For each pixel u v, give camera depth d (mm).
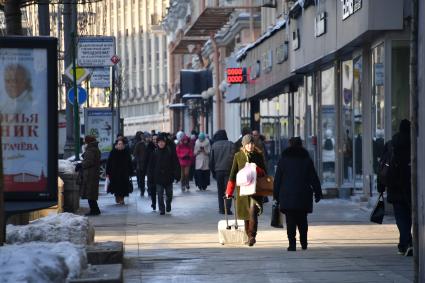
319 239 33812
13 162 22547
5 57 22422
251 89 87938
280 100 80062
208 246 32219
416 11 19891
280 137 80688
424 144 19406
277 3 81125
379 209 29297
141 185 62094
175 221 42281
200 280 23984
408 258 28203
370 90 47094
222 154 45438
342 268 26094
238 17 98812
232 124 115312
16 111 22531
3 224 19312
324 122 59000
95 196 46250
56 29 97938
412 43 20000
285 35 67500
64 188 46469
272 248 31453
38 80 22547
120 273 18328
